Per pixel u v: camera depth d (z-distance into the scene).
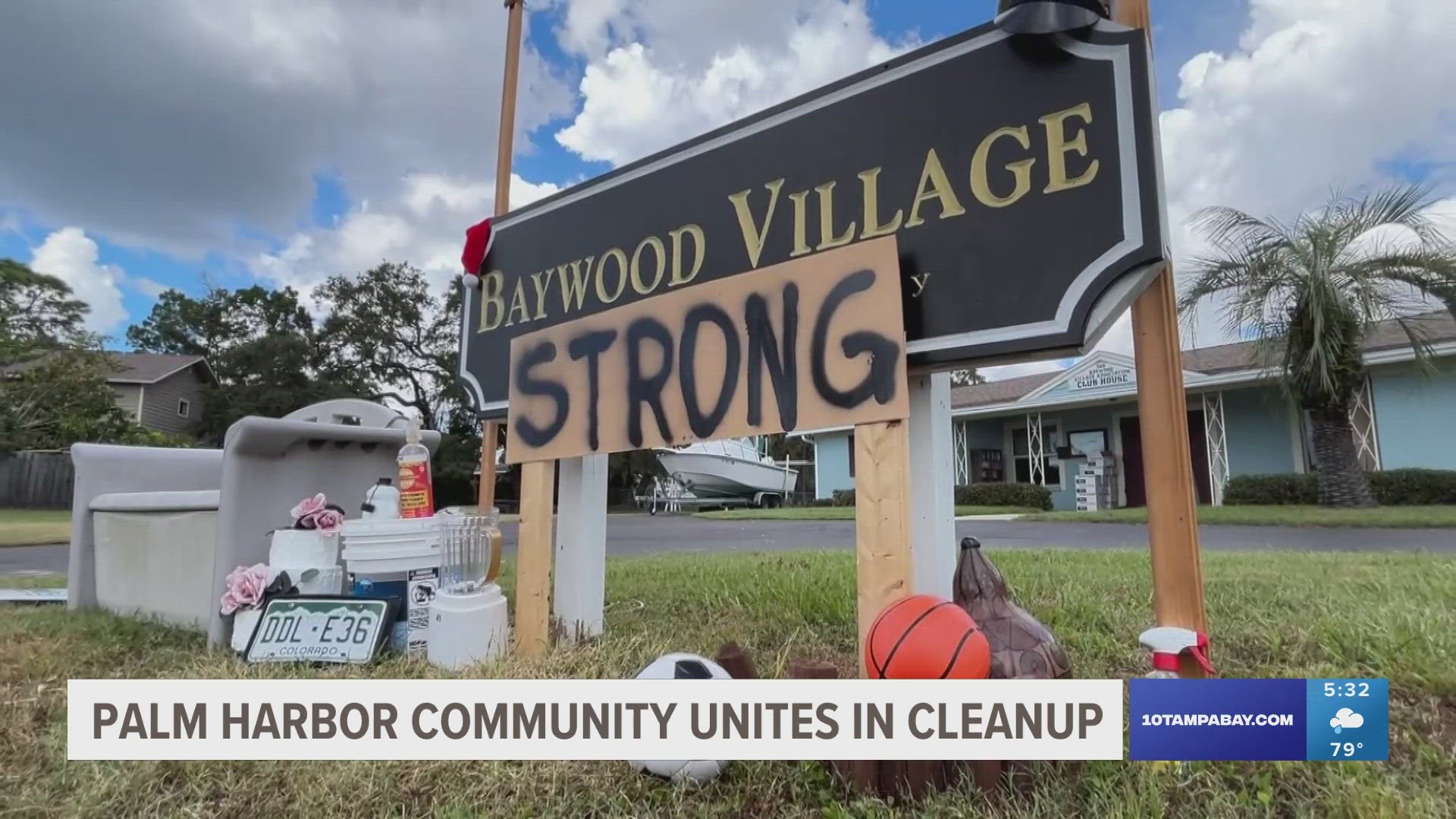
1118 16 1.92
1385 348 11.23
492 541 2.89
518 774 1.60
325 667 2.57
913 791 1.50
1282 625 2.62
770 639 2.80
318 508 3.01
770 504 23.25
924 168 2.09
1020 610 1.71
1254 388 13.24
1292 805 1.41
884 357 1.97
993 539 8.07
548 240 3.18
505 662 2.40
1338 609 2.79
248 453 2.99
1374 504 10.45
